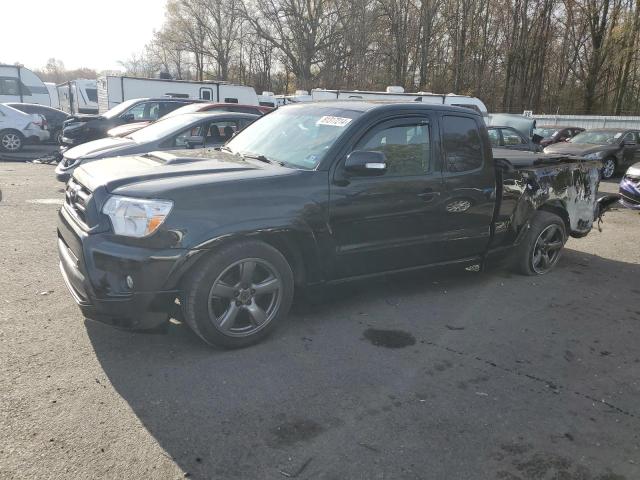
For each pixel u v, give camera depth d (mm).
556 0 34594
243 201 3564
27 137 16828
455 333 4215
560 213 6047
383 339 4031
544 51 35469
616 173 16234
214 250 3490
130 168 3832
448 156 4676
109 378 3250
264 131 4844
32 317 4055
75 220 3652
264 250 3668
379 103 4531
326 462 2590
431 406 3135
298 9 42062
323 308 4590
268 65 51000
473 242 5012
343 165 4016
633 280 5965
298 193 3789
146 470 2471
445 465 2617
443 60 38031
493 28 35688
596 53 34219
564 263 6543
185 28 51344
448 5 36562
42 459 2500
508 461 2674
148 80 20031
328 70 40125
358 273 4320
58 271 5148
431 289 5242
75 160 7992
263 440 2732
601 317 4746
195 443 2680
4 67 24828
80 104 27812
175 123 8711
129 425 2793
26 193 9242
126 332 3873
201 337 3568
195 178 3572
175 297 3447
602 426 3033
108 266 3287
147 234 3268
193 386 3209
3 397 2975
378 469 2559
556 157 6125
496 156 5723
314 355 3705
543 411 3150
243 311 3727
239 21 47781
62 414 2855
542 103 36719
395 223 4348
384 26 38375
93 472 2438
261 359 3602
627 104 35469
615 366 3797
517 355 3887
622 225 9297
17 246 5945
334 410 3039
